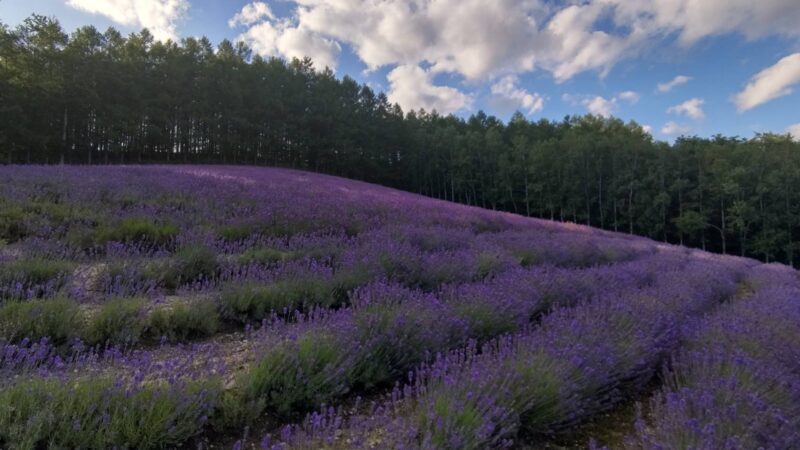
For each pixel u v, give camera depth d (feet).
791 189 133.08
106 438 7.34
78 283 15.75
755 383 10.48
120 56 157.69
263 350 10.83
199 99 174.50
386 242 24.29
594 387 10.78
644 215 157.58
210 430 8.99
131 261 17.25
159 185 35.55
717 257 63.41
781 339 14.83
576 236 48.78
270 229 26.91
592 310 15.78
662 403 11.39
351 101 245.24
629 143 178.91
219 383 9.39
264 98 193.36
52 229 21.24
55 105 130.62
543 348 11.28
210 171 63.62
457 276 21.20
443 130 249.55
